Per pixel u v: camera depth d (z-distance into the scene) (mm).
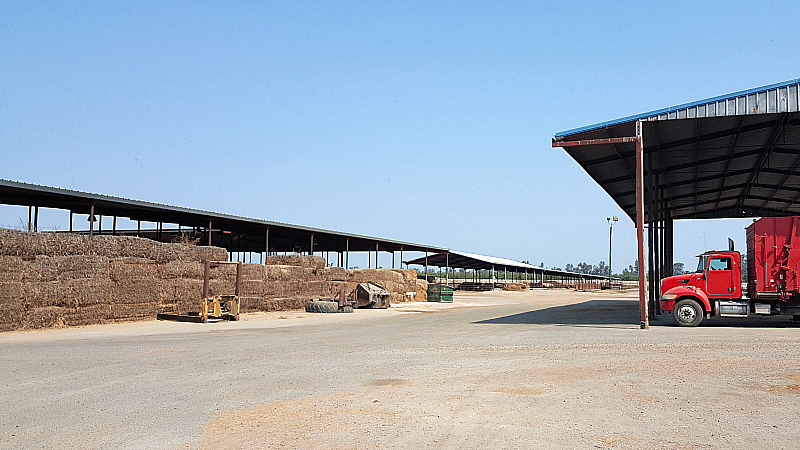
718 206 35375
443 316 26766
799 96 16781
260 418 6902
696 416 6875
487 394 8148
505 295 61594
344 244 46281
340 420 6777
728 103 17375
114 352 12789
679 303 19203
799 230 18391
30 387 8797
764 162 24375
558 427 6426
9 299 16906
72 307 18672
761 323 20297
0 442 5957
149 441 5988
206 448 5746
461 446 5742
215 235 38562
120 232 34094
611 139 18469
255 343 14805
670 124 18969
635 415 6930
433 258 66312
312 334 17453
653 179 27188
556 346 13555
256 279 27094
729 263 19094
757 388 8438
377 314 28469
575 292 73312
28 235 17484
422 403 7617
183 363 11203
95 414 7125
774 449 5625
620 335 15977
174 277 22594
